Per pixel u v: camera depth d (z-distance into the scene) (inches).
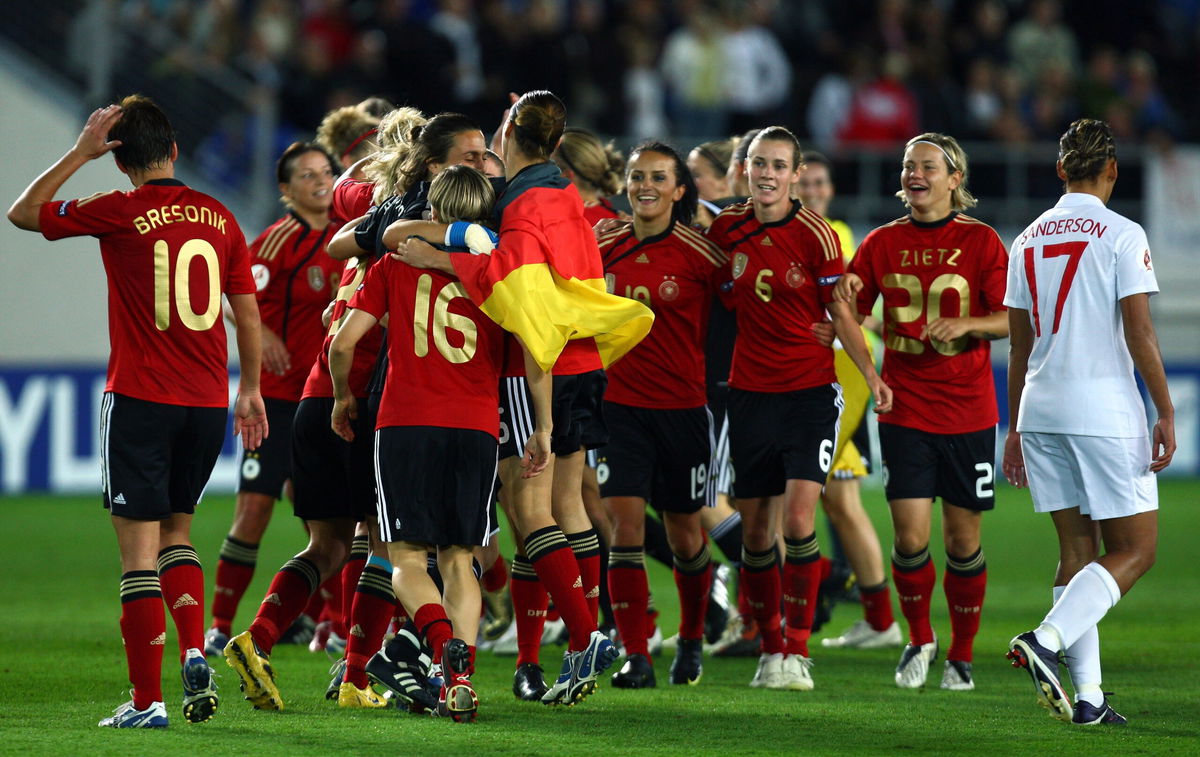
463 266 632.4
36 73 2094.0
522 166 674.2
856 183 2224.4
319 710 679.7
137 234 634.8
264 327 895.7
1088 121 684.1
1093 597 639.1
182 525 662.5
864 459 937.5
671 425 783.7
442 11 2247.8
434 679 673.0
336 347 643.5
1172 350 2240.4
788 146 791.7
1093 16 2591.0
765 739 618.2
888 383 805.9
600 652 669.3
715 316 951.0
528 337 633.6
